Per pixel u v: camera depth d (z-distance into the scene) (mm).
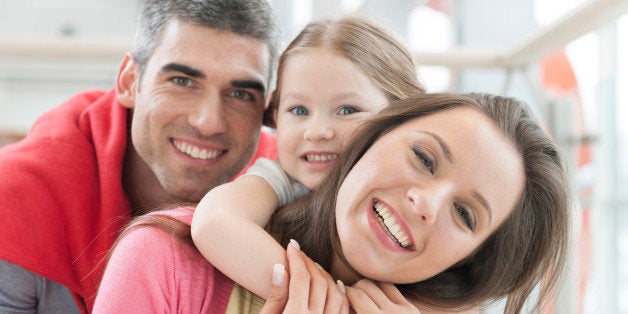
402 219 763
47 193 977
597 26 1087
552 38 1182
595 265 1659
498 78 2082
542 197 903
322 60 946
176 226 799
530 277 940
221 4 1002
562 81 1796
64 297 999
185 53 997
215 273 797
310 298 740
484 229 807
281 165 987
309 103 947
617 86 1778
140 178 1124
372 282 811
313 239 863
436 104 825
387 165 772
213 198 847
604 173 1715
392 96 987
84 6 2322
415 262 782
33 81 1987
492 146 796
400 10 2326
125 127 1086
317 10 2270
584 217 1543
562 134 1341
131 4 2340
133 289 715
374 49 982
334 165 865
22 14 2301
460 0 2369
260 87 1061
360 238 774
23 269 954
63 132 1056
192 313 750
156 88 1028
